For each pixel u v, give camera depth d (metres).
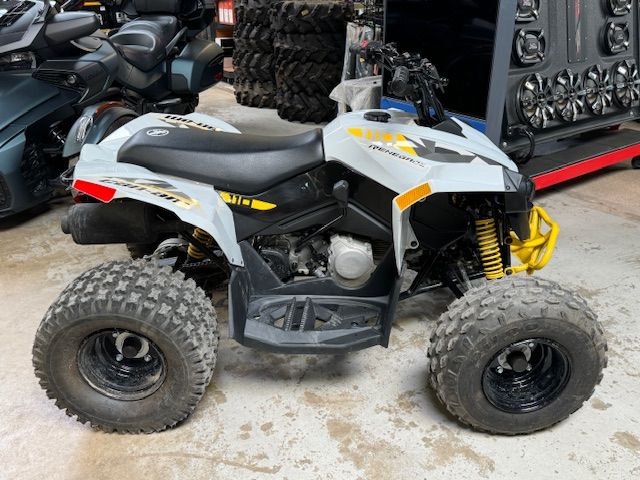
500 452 1.92
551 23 3.79
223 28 8.33
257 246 2.29
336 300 2.26
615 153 4.27
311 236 2.22
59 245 3.44
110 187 1.90
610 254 3.26
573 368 1.88
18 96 3.46
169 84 5.08
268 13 6.36
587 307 1.86
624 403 2.13
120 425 1.96
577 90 4.03
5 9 3.50
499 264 2.30
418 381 2.26
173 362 1.86
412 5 3.89
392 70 2.09
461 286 2.48
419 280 2.42
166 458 1.90
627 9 4.14
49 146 3.70
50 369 1.90
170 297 1.85
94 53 3.75
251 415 2.08
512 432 1.96
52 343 1.85
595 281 2.97
